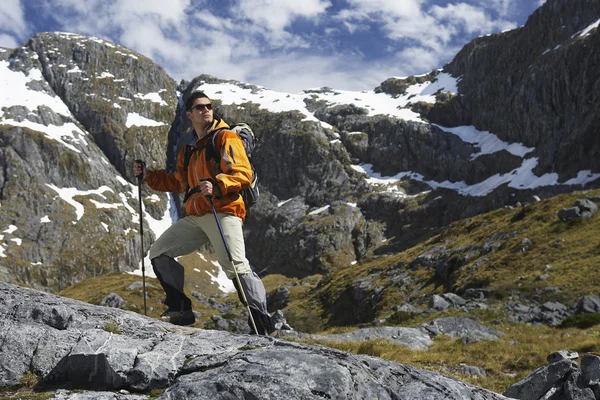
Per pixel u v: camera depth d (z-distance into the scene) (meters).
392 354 19.94
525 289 47.12
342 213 191.88
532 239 60.66
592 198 65.19
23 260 181.62
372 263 100.94
